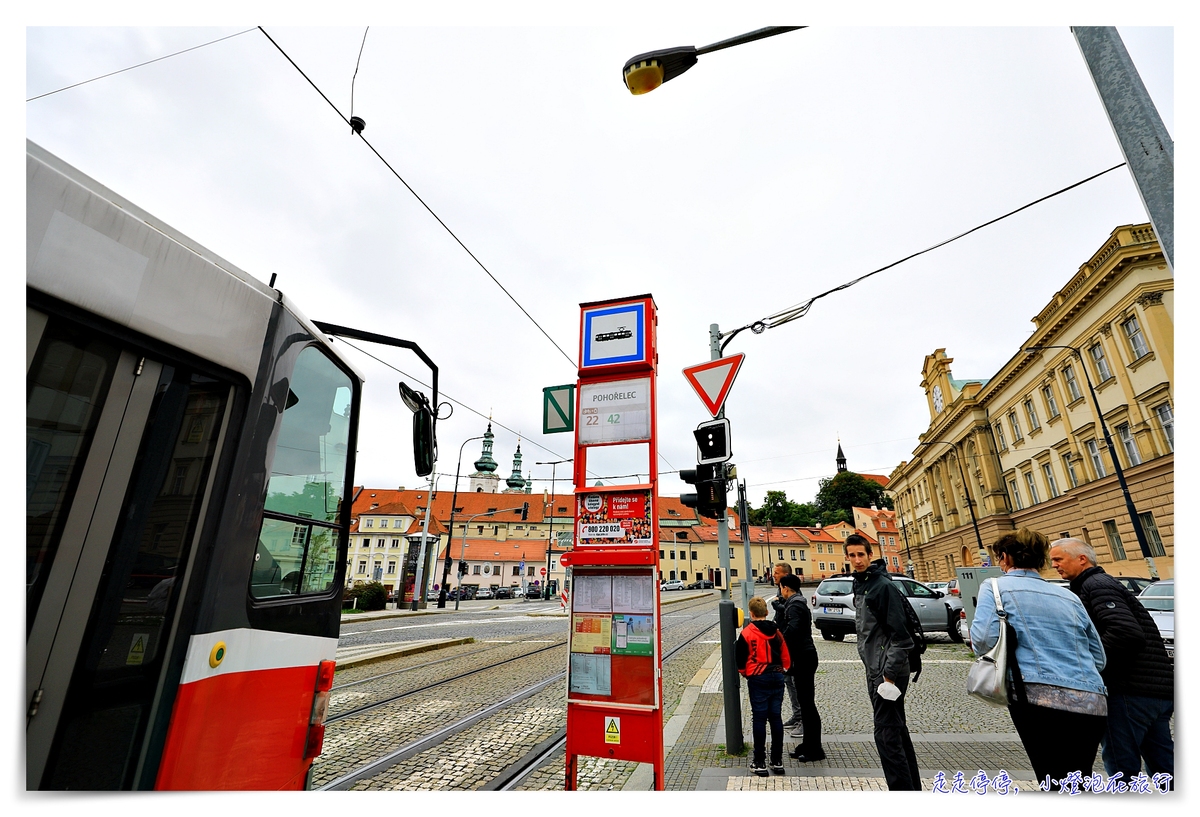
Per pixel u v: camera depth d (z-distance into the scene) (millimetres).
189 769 1889
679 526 83688
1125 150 3129
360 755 4977
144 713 1786
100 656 1688
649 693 3633
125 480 1796
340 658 10141
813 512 92938
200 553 2008
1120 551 24391
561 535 81938
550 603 43531
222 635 2084
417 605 31438
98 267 1727
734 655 5156
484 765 4770
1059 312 27016
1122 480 19828
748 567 19297
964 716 6285
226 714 2094
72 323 1662
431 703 6988
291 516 2598
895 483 59281
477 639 14781
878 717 3629
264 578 2400
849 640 14438
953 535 43094
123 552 1778
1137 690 3414
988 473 36500
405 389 3615
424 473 3639
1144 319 22422
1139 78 3141
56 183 1642
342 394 3146
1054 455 29469
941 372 44812
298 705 2594
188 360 2016
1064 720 2768
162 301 1921
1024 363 31344
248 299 2305
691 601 35438
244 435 2219
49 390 1597
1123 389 23703
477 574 73750
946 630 13602
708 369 5926
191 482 2010
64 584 1620
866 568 3947
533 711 6605
